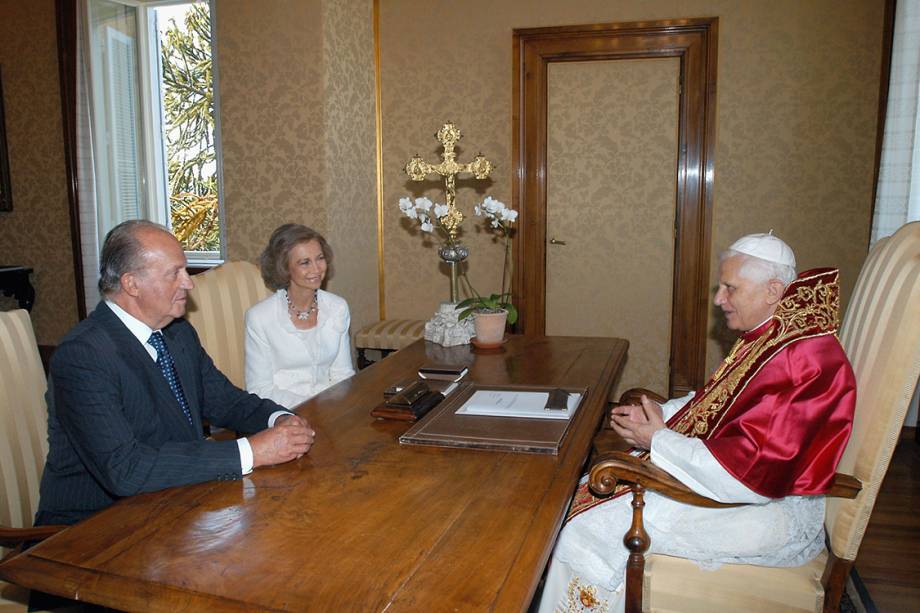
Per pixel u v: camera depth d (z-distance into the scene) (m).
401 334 4.52
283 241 2.49
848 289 4.41
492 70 4.77
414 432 1.76
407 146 4.97
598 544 1.77
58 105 5.31
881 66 4.21
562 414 1.87
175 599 1.07
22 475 1.81
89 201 5.31
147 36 5.42
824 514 1.72
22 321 1.89
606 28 4.51
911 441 3.89
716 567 1.69
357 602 1.04
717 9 4.38
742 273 1.83
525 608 1.04
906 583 2.48
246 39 4.22
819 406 1.59
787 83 4.35
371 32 4.83
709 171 4.49
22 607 1.64
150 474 1.48
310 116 4.16
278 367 2.59
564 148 4.71
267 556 1.18
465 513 1.34
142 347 1.70
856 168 4.32
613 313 4.79
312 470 1.57
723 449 1.60
